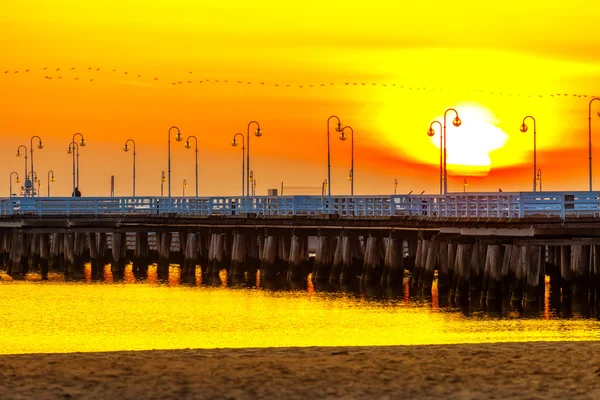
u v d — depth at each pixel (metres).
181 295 120.88
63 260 167.25
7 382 51.00
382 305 108.12
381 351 58.34
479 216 112.75
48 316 101.44
